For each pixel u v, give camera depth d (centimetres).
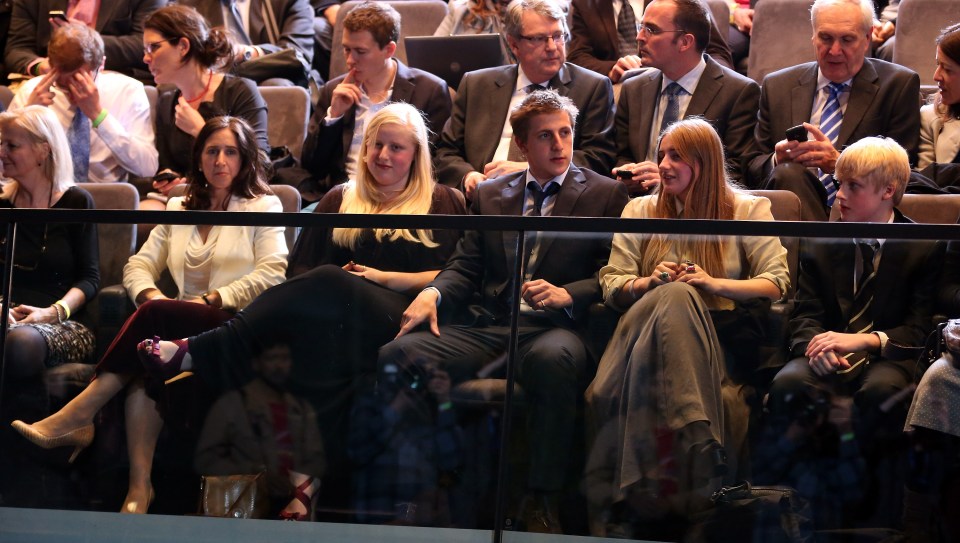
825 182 1468
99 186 1492
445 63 1784
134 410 1025
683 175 1177
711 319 936
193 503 1016
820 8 1530
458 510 969
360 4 1706
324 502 994
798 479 931
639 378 944
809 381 928
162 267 1018
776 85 1570
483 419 966
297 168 1703
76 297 1028
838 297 924
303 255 994
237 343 1006
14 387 1035
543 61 1598
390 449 982
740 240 930
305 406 998
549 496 955
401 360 978
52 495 1034
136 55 2033
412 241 972
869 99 1523
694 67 1575
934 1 1800
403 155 1273
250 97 1711
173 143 1711
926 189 1418
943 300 913
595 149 1580
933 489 916
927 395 916
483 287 964
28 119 1402
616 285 945
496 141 1619
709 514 938
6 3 2123
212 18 2058
